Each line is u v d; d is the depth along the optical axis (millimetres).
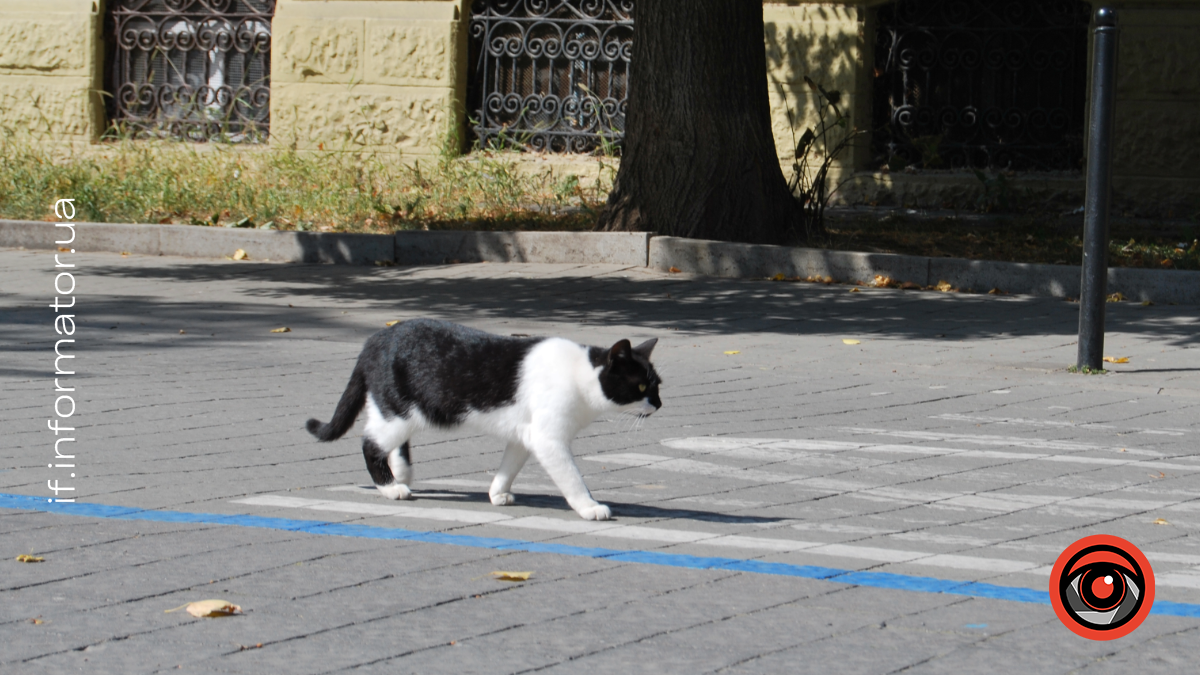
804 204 17750
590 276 15523
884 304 13953
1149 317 13234
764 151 16469
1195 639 4348
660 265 15930
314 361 10516
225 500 6105
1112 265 15492
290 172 20953
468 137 22969
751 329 12500
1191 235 16812
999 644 4258
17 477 6422
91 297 13969
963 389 9773
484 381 5883
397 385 6051
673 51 16281
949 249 16391
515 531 5688
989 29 20781
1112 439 8062
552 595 4730
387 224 18500
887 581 4980
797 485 6746
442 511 6016
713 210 16297
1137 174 19812
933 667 4031
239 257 17391
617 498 6379
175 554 5156
